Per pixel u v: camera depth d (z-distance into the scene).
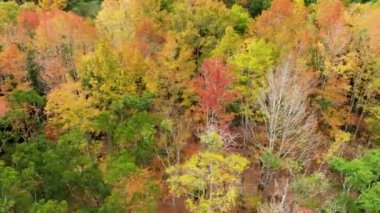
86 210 30.33
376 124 41.50
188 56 42.66
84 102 38.44
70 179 31.42
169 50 42.41
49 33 46.81
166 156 38.44
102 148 41.19
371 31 42.91
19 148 33.81
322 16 46.34
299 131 35.94
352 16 48.75
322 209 32.44
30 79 46.69
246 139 40.44
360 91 44.47
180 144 37.31
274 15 46.81
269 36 45.41
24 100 39.22
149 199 30.61
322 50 42.97
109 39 49.94
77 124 38.69
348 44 45.00
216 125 37.47
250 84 39.88
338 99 42.09
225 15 50.22
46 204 28.11
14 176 29.55
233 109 42.28
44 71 45.06
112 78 40.66
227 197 31.03
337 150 40.00
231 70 39.19
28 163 32.12
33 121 40.28
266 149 36.25
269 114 37.78
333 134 41.47
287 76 36.38
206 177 30.86
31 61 47.25
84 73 41.03
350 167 34.06
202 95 38.22
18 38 49.22
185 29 48.38
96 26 53.84
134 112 38.09
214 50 44.19
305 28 46.56
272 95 35.78
